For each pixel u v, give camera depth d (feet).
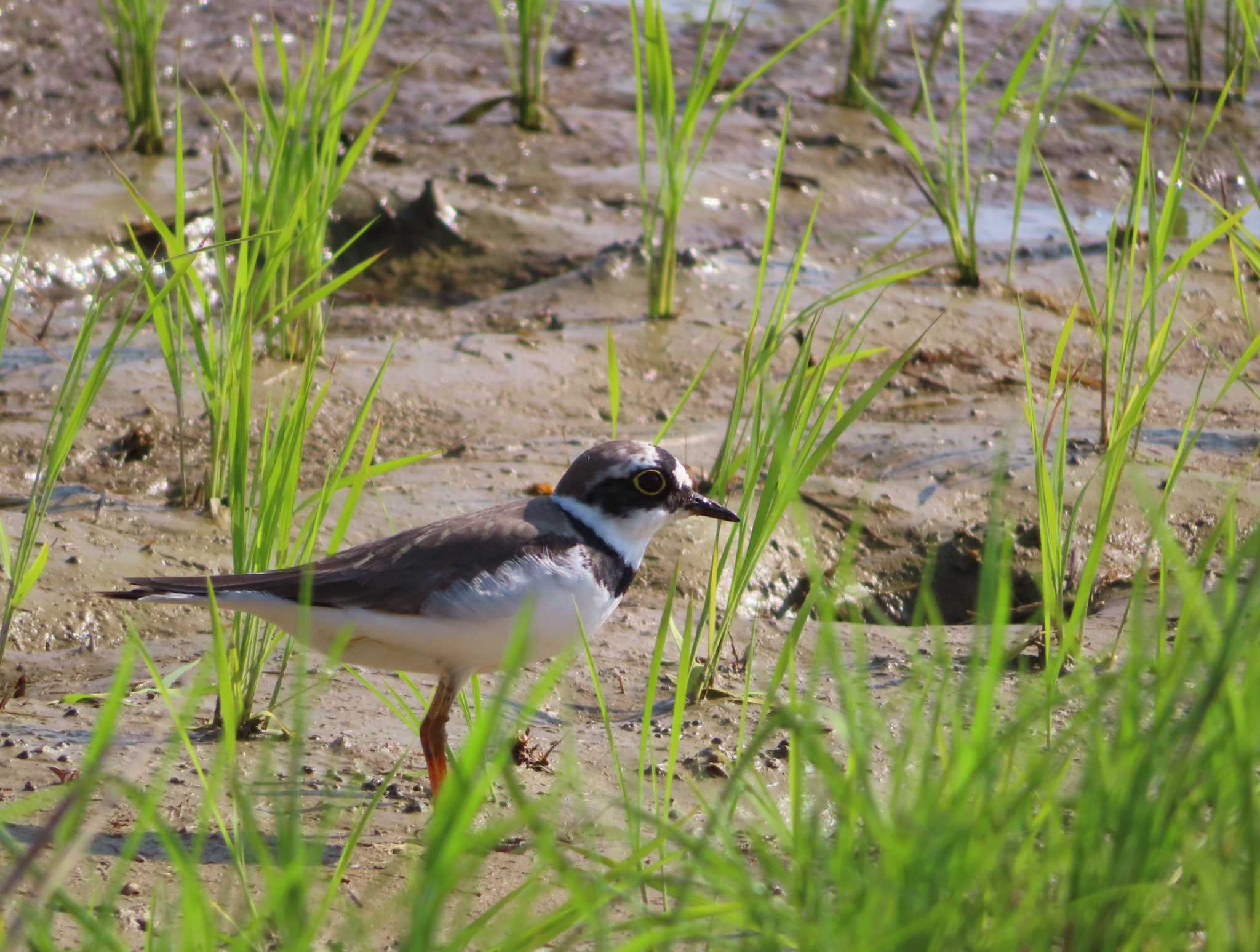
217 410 39.42
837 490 42.55
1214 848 17.88
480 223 63.26
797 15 92.63
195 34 81.92
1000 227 65.67
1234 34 77.46
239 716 29.68
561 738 30.63
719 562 34.47
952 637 36.45
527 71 73.31
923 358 51.88
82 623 34.76
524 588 27.30
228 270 58.08
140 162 65.41
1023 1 94.48
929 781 18.06
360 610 26.68
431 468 43.21
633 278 58.18
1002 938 16.76
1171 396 48.55
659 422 47.37
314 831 26.12
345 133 71.00
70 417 31.55
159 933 21.13
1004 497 41.81
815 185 68.54
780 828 19.75
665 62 51.44
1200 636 18.98
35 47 79.30
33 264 55.98
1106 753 18.54
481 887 23.88
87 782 17.21
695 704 32.50
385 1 43.34
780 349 52.44
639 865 20.74
